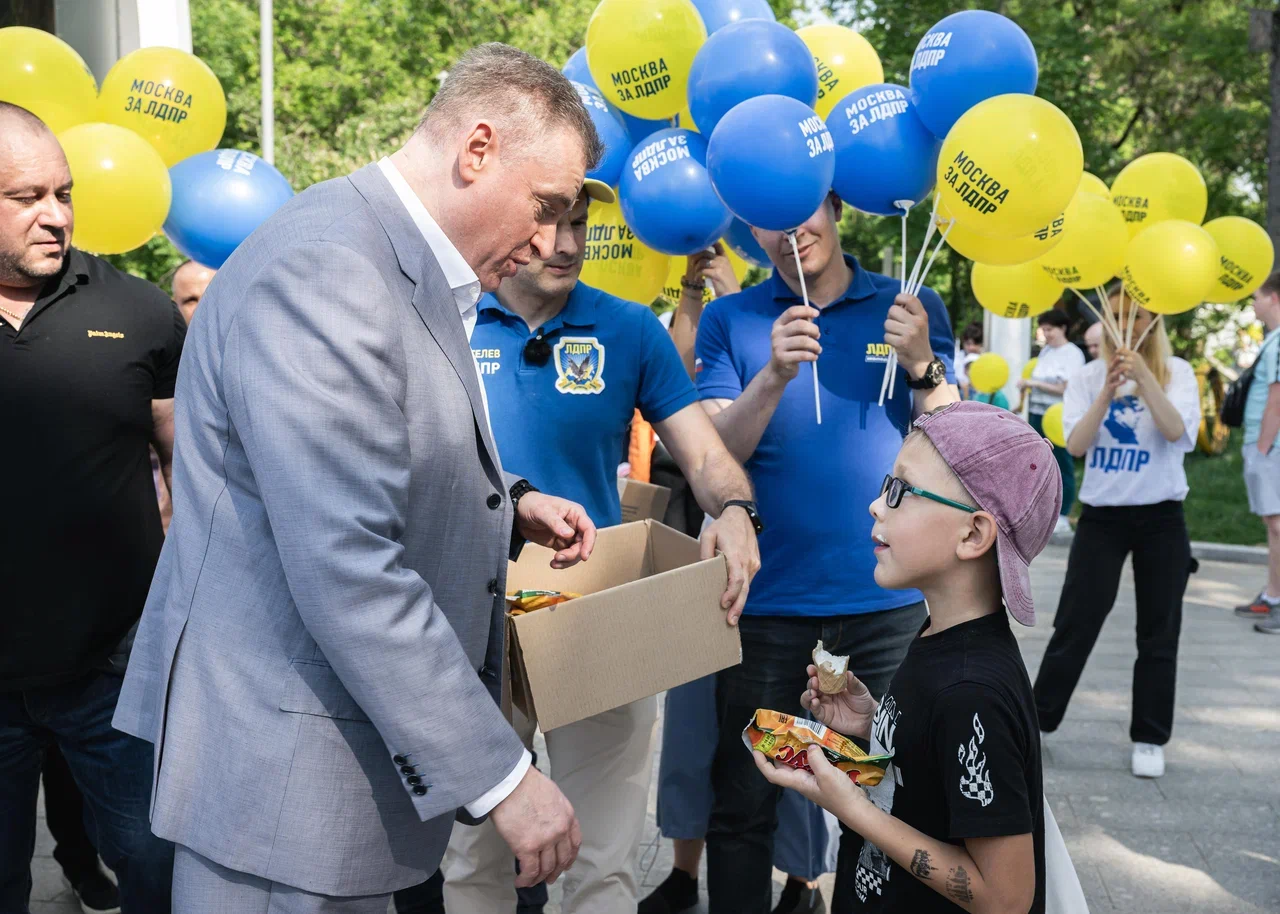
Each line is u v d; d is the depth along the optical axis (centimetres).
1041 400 1043
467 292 193
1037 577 906
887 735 197
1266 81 1841
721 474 278
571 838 182
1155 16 1852
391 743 170
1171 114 2048
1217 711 550
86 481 256
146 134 358
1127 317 473
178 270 394
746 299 328
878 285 325
